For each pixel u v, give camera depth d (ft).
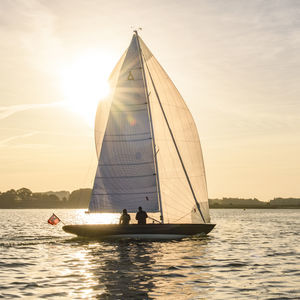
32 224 219.00
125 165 107.34
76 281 54.54
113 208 106.83
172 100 111.65
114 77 112.88
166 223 103.45
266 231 160.35
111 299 45.03
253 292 49.14
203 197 111.55
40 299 45.24
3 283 53.67
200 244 99.40
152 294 47.29
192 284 53.06
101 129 111.96
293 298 46.44
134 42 111.86
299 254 85.30
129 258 74.74
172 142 110.32
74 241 105.70
